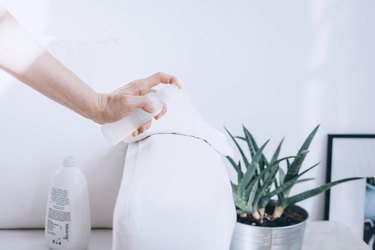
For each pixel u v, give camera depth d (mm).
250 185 829
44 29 1062
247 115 1199
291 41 1179
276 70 1188
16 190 892
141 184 573
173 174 601
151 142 732
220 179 637
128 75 956
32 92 895
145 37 1112
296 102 1214
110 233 903
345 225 1167
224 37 1147
